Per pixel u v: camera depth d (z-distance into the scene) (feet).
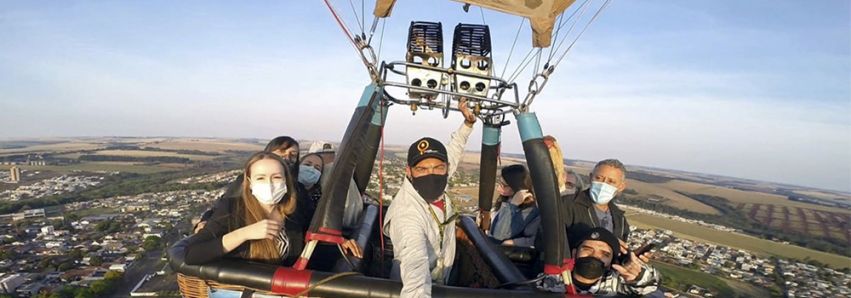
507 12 9.48
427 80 10.51
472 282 13.71
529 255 13.97
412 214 10.30
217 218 10.40
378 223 15.55
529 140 9.84
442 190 10.62
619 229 14.21
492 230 16.60
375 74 10.58
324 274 9.16
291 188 10.71
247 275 9.29
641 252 10.52
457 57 10.40
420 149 10.49
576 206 13.48
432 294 8.77
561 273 9.33
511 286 10.28
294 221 11.47
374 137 13.80
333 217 9.48
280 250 10.41
